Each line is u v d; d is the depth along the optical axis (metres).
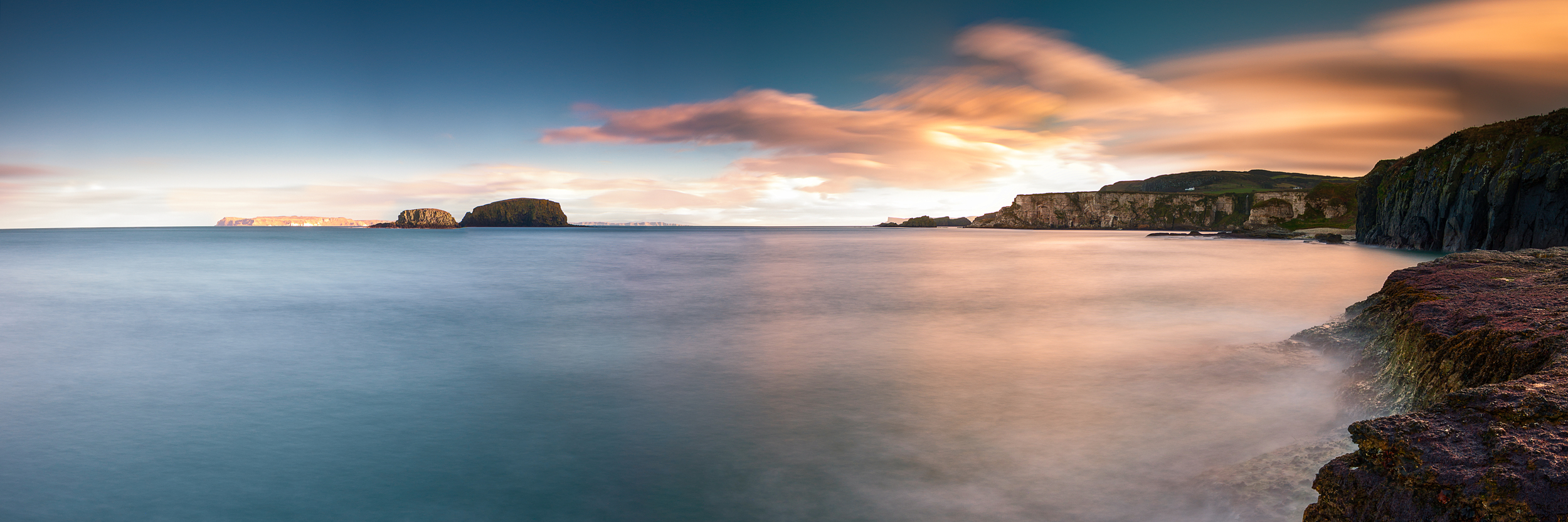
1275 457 7.70
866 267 49.00
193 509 7.79
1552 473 3.70
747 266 50.50
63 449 9.61
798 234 191.12
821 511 7.39
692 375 13.91
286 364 15.26
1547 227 57.94
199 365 15.12
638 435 10.05
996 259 57.56
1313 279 35.00
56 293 31.08
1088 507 7.22
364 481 8.45
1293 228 135.75
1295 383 11.88
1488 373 7.52
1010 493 7.64
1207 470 7.90
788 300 27.83
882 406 11.33
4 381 13.73
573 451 9.38
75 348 17.33
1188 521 6.79
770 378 13.48
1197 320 20.42
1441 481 4.03
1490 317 9.19
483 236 149.50
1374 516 4.41
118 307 25.81
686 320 22.27
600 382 13.38
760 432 10.07
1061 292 29.89
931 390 12.31
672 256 64.62
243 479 8.58
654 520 7.29
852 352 16.23
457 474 8.68
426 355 16.22
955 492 7.74
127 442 9.91
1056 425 10.03
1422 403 8.59
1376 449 4.66
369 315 23.70
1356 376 11.30
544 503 7.78
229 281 37.31
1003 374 13.52
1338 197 172.88
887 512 7.30
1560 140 59.16
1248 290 29.86
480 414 11.21
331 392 12.70
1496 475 3.83
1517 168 60.50
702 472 8.55
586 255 66.44
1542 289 11.12
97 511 7.73
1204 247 81.50
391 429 10.42
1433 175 72.12
